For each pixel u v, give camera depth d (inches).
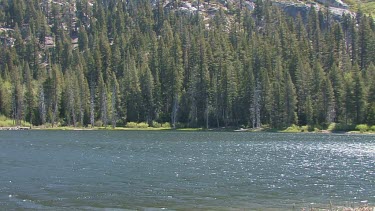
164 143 3243.1
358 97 4726.9
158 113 5733.3
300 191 1349.7
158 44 6333.7
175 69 5610.2
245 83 5295.3
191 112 5536.4
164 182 1503.4
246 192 1330.0
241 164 2009.1
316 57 6309.1
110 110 5762.8
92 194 1285.7
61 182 1482.5
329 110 4945.9
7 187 1381.6
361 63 6304.1
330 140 3580.2
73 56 7081.7
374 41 6043.3
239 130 5162.4
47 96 5836.6
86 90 5767.7
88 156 2284.7
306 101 4970.5
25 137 3838.6
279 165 1977.1
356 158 2256.4
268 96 5113.2
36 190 1338.6
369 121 4699.8
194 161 2112.5
